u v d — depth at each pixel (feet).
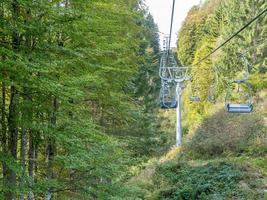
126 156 33.45
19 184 17.21
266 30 75.77
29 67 14.79
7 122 18.13
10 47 15.98
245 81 44.47
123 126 44.96
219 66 81.71
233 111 43.65
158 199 45.73
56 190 22.50
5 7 16.02
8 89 19.20
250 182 42.24
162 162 59.21
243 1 80.94
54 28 16.79
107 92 31.60
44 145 24.06
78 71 22.45
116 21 28.89
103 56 27.32
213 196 41.27
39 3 15.48
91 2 21.36
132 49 39.27
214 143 60.23
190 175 49.24
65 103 20.39
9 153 16.84
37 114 19.65
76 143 20.20
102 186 24.93
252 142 56.29
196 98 72.79
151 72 76.89
